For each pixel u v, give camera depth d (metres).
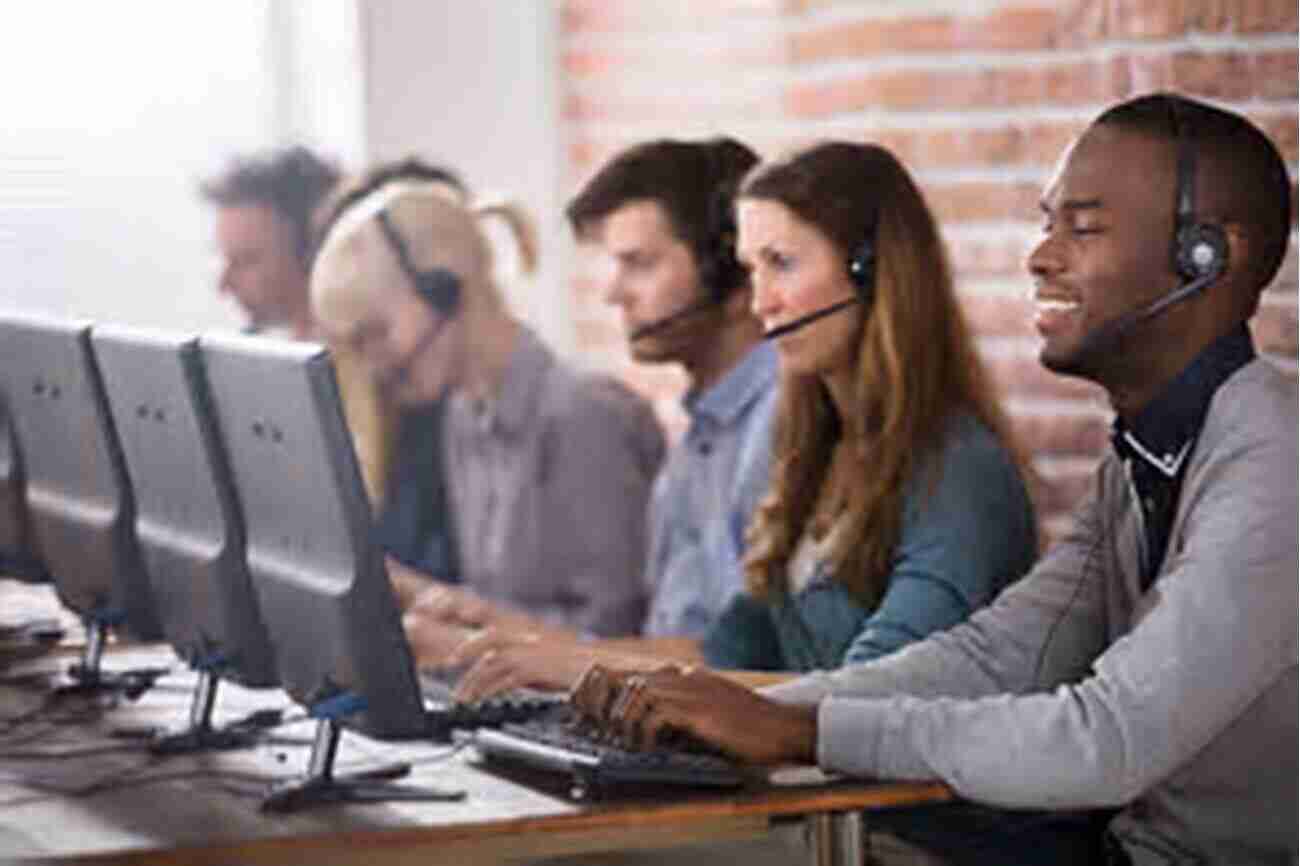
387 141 7.44
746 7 6.64
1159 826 3.68
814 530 4.38
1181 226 3.62
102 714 4.10
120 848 3.25
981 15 5.57
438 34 7.46
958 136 5.64
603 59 7.25
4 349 4.41
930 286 4.29
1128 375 3.66
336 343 6.16
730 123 6.74
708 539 5.00
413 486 6.20
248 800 3.50
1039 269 3.70
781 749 3.52
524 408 6.05
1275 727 3.52
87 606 4.28
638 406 6.05
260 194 6.62
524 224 6.32
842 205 4.29
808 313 4.31
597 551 5.97
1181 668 3.39
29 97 7.35
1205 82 4.92
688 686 3.55
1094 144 3.68
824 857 3.48
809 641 4.39
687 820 3.37
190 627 3.88
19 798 3.53
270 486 3.61
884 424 4.24
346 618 3.44
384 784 3.50
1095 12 5.23
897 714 3.47
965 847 3.99
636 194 5.01
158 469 3.93
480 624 4.90
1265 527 3.44
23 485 4.48
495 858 3.34
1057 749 3.40
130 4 7.41
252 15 7.53
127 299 7.42
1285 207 3.67
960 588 4.14
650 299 5.02
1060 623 3.88
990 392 4.32
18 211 7.35
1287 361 4.70
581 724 3.67
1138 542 3.72
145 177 7.43
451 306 6.09
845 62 5.98
